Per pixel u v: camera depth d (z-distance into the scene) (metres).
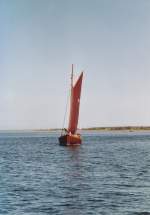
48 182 38.19
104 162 59.22
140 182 37.66
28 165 55.66
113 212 25.72
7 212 25.84
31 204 28.03
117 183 37.16
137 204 27.89
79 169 49.66
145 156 70.31
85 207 27.09
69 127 95.38
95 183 37.25
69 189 33.91
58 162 60.00
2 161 62.81
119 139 160.50
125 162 58.81
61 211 26.08
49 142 138.62
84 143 125.25
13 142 144.25
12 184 36.94
